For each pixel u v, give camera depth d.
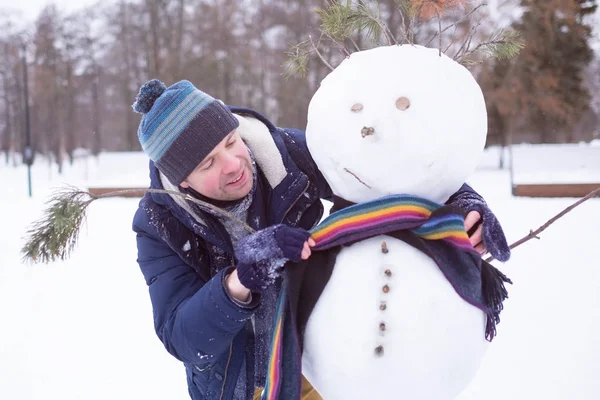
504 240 1.38
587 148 17.39
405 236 1.36
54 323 4.33
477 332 1.38
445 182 1.40
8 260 6.60
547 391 2.92
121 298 4.95
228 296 1.42
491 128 24.84
